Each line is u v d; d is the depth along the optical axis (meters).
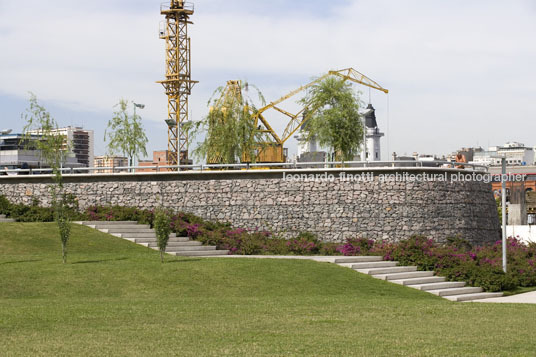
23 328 17.47
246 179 43.03
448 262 33.56
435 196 42.19
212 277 27.88
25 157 102.12
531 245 42.66
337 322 19.36
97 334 16.86
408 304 24.00
